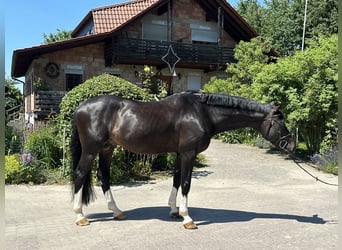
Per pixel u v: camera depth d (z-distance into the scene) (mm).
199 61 20953
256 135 15828
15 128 11883
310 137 12484
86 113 5188
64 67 18719
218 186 8289
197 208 6320
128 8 21891
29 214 5793
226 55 21562
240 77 18031
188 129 5066
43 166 8797
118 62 18969
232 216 5816
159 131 5086
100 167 5641
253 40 18500
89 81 8852
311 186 8367
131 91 8750
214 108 5242
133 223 5363
